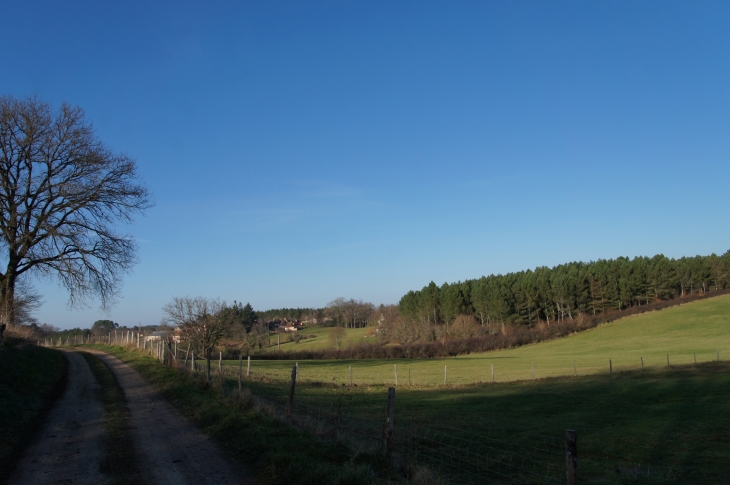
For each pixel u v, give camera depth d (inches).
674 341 2753.4
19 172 1055.6
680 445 594.2
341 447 375.6
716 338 2714.1
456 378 1547.7
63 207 1079.0
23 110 1031.0
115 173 1130.0
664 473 475.5
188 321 1098.1
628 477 459.5
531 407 905.5
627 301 4052.7
